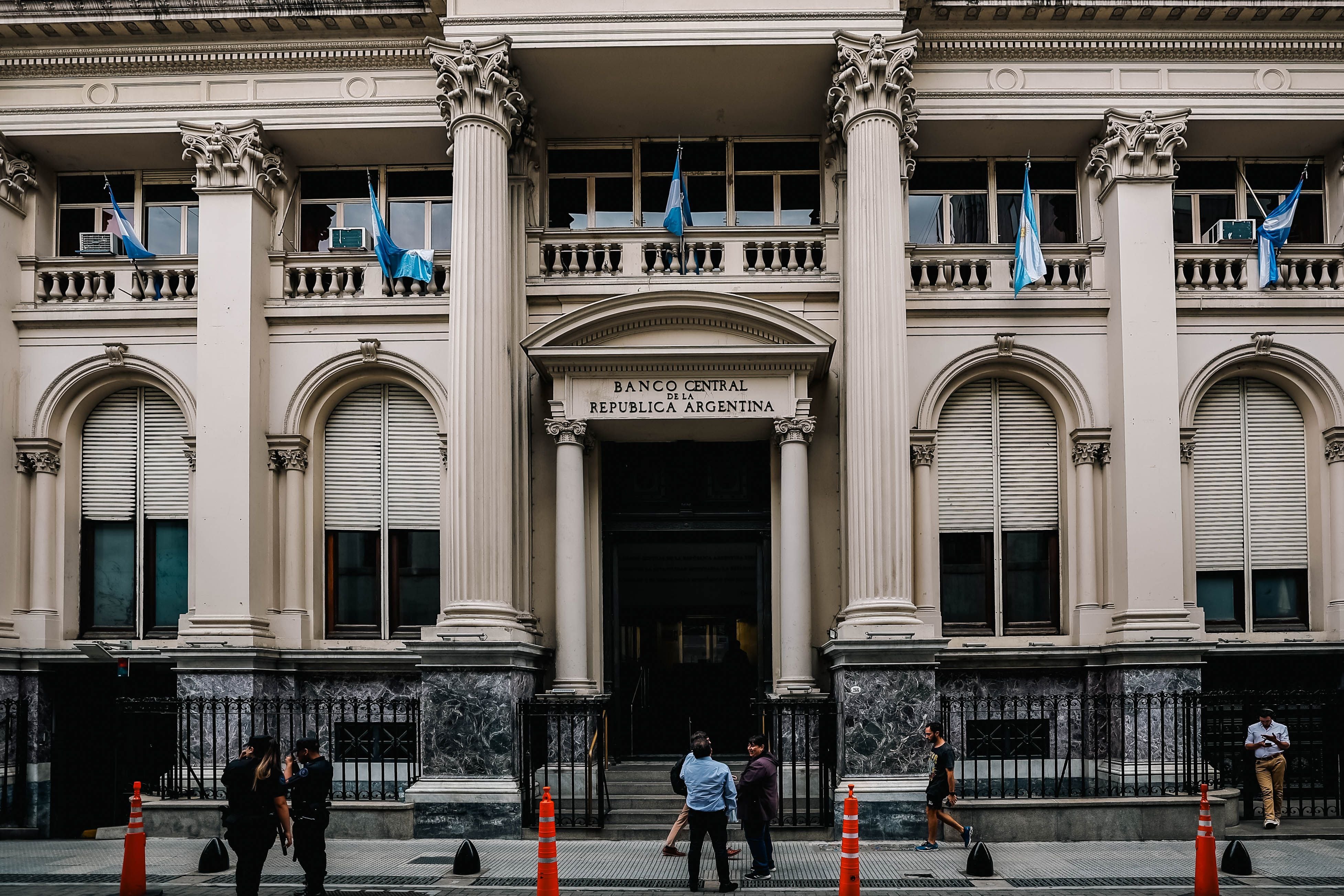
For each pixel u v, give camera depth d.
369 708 14.68
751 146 18.02
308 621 16.59
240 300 16.50
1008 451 17.09
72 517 17.28
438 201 17.95
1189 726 15.02
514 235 16.75
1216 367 16.77
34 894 11.11
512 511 15.59
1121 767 15.12
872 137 15.41
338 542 17.11
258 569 16.25
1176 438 16.05
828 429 16.83
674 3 15.68
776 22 15.66
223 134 16.66
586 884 11.27
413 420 17.23
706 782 10.88
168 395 17.41
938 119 16.66
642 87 16.61
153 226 18.11
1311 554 16.86
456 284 15.34
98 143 17.25
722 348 15.66
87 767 17.03
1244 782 15.05
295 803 10.38
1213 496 16.95
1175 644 15.27
